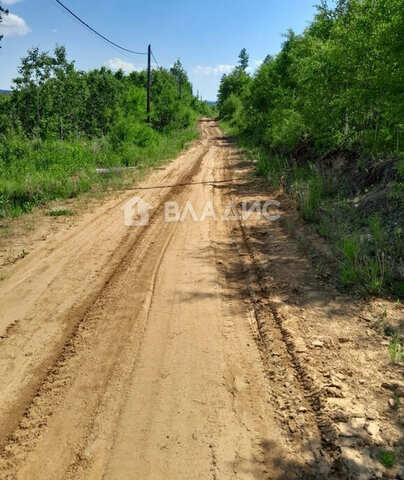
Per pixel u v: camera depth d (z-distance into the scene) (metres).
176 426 2.95
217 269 5.88
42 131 20.69
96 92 27.33
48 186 11.38
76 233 7.78
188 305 4.81
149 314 4.61
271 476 2.52
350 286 5.04
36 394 3.32
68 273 5.83
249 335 4.15
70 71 22.09
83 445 2.79
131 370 3.61
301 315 4.44
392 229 6.30
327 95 11.51
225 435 2.86
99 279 5.60
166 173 16.12
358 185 8.78
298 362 3.62
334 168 10.54
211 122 71.69
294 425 2.92
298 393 3.25
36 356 3.85
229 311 4.66
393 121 8.20
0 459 2.69
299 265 5.84
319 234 7.09
